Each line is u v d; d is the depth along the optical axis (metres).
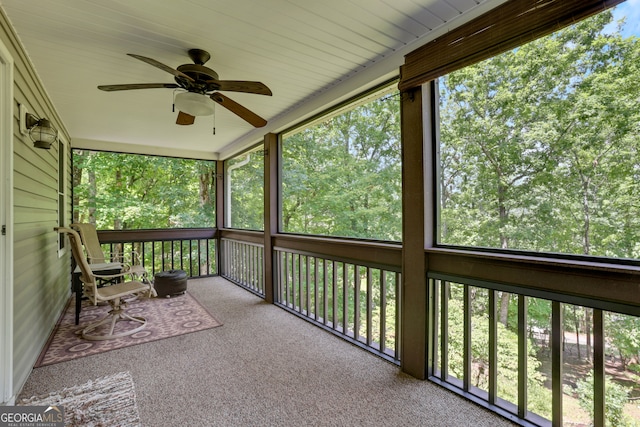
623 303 1.37
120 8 1.81
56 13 1.85
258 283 4.69
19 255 2.08
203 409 1.84
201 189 8.58
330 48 2.32
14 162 1.98
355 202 4.96
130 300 4.18
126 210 7.84
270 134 4.15
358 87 2.71
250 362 2.44
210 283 5.36
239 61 2.51
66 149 4.37
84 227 4.30
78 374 2.24
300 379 2.18
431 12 1.90
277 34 2.12
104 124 4.14
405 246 2.28
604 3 1.29
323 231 5.26
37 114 2.66
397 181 4.40
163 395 1.98
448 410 1.84
